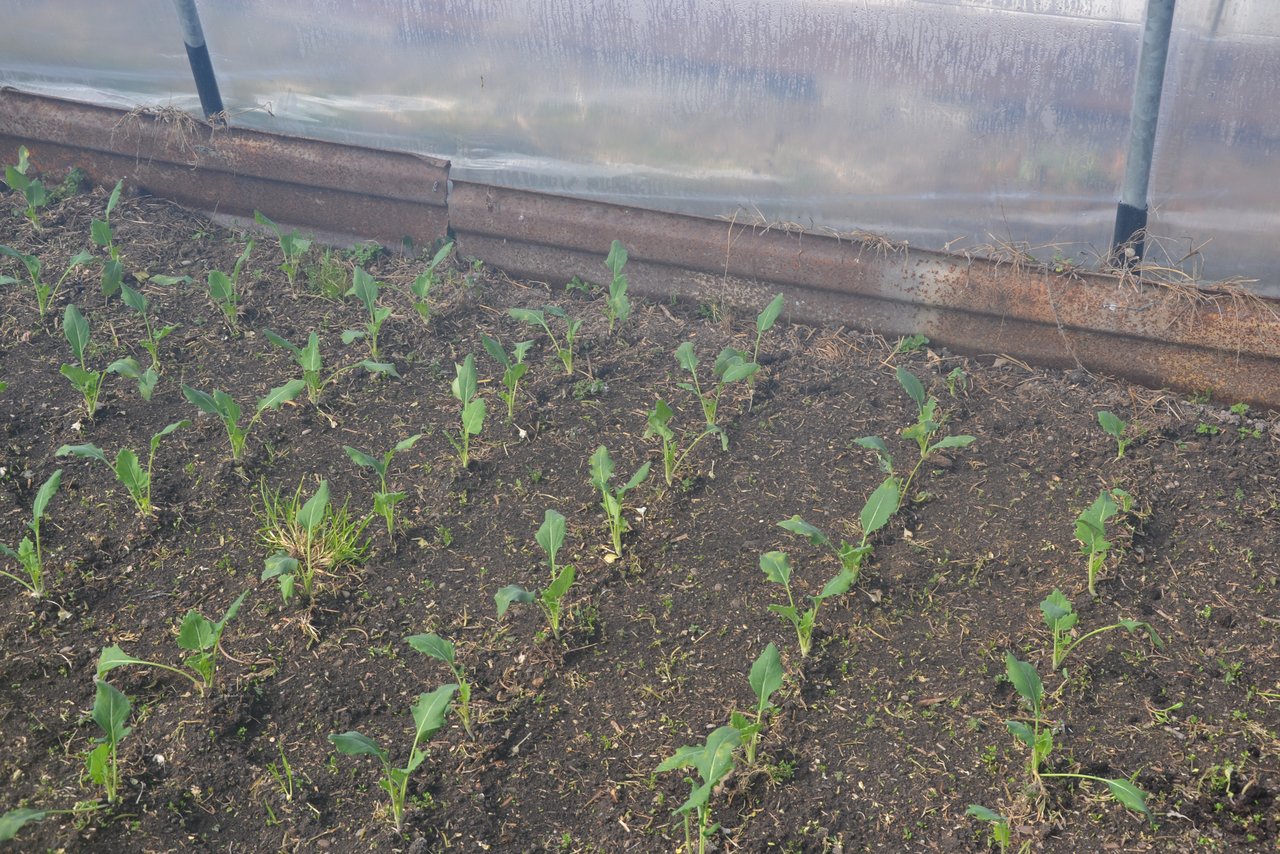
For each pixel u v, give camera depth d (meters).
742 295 2.51
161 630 1.84
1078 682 1.80
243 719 1.74
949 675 1.82
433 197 2.59
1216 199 2.32
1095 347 2.35
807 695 1.79
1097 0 2.23
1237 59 2.20
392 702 1.78
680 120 2.58
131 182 2.76
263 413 2.21
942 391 2.32
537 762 1.72
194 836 1.61
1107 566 1.96
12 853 1.57
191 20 2.71
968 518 2.05
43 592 1.87
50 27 2.87
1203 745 1.72
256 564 1.94
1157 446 2.19
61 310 2.41
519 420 2.23
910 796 1.68
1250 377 2.27
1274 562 1.97
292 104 2.80
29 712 1.72
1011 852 1.62
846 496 2.09
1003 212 2.47
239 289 2.51
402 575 1.95
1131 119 2.28
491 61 2.63
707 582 1.95
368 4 2.65
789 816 1.66
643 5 2.49
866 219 2.55
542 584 1.94
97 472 2.07
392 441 2.18
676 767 1.67
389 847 1.62
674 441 2.18
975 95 2.38
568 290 2.60
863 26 2.39
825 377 2.36
